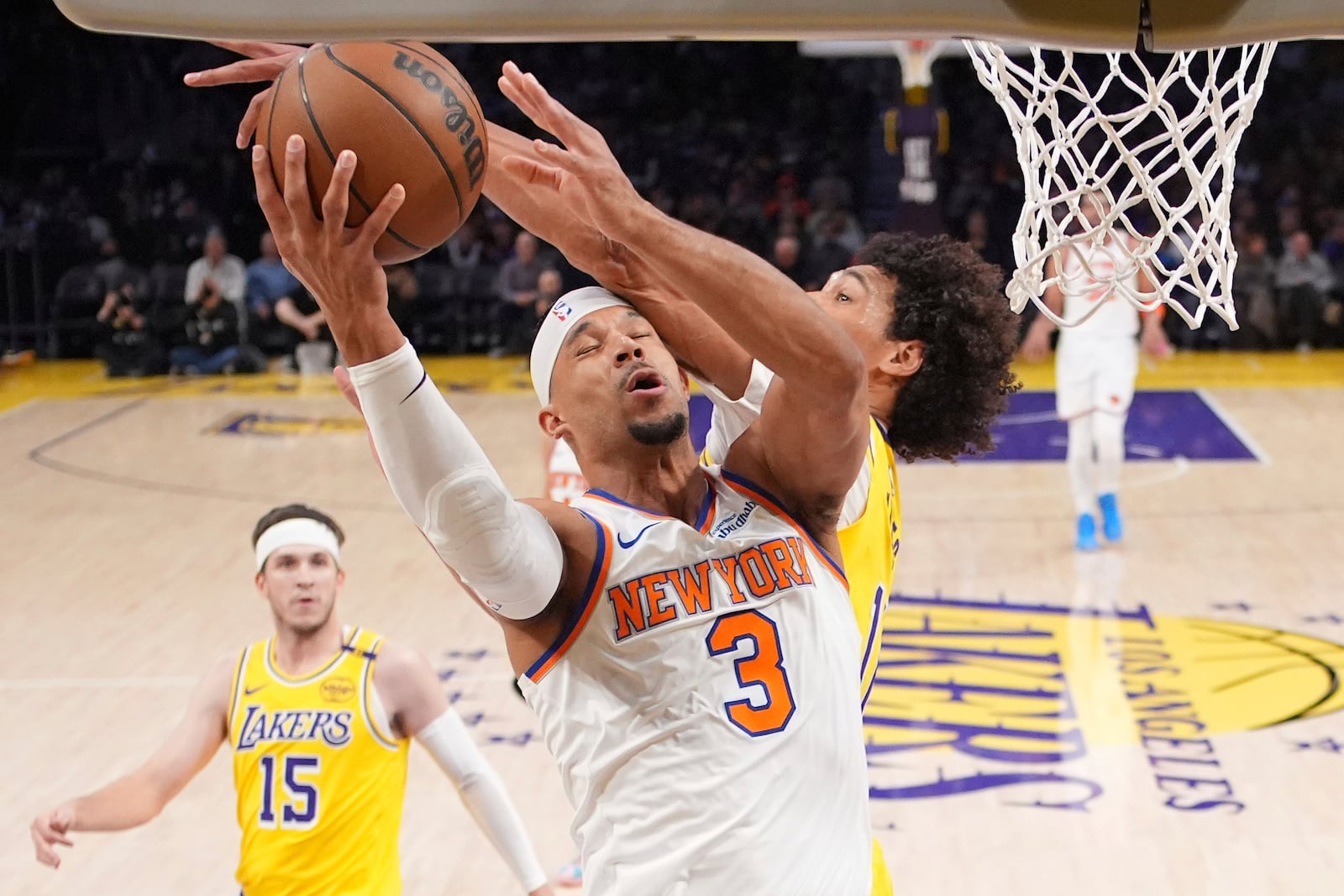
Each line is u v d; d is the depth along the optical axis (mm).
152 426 14312
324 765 3885
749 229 19234
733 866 2352
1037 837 5312
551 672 2434
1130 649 7273
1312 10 1756
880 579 3002
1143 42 1771
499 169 2902
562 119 2232
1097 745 6086
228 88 20312
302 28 1746
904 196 16391
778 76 21359
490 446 12805
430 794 5867
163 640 7820
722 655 2422
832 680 2510
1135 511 10344
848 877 2451
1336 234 18781
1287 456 12047
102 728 6574
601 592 2400
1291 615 7789
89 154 20391
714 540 2480
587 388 2539
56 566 9352
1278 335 18000
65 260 19172
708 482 2615
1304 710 6406
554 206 2861
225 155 20266
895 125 16188
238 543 9828
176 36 1740
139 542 9891
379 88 2031
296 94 2031
